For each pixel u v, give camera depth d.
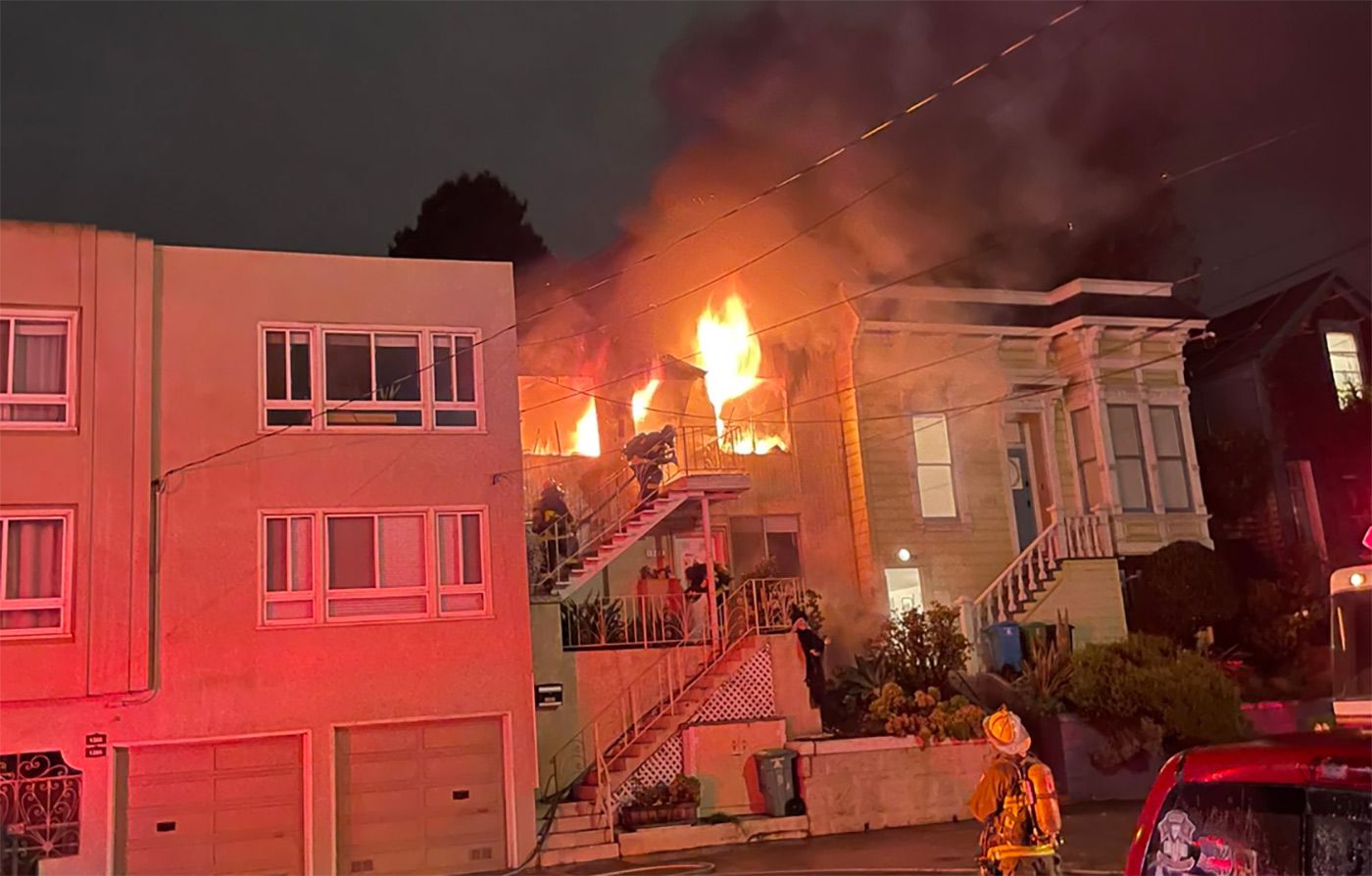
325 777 17.55
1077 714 21.38
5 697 16.50
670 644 20.61
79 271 17.78
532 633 19.70
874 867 15.20
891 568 25.02
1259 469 29.50
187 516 17.67
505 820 18.14
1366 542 13.12
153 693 17.06
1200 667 21.56
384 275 19.31
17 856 16.23
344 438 18.59
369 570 18.41
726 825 18.47
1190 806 5.11
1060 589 25.23
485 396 19.42
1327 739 4.87
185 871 16.88
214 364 18.22
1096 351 26.97
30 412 17.36
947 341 26.48
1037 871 7.80
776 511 24.78
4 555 16.89
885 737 19.58
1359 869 4.51
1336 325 31.61
